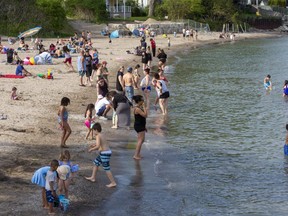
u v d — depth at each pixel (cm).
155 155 1689
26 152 1573
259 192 1345
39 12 6994
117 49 5716
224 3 11050
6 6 6769
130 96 2366
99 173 1451
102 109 2172
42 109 2244
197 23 10038
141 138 1627
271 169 1559
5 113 2095
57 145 1684
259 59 5616
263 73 4241
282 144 1872
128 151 1725
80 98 2598
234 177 1475
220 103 2738
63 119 1641
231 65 4900
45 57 3950
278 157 1697
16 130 1831
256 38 10250
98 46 6097
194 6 10300
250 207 1233
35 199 1190
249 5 13462
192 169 1548
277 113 2469
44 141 1720
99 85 2225
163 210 1200
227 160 1655
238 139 1945
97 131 1339
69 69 3619
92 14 8838
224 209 1218
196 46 7538
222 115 2408
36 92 2673
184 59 5459
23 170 1395
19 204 1157
